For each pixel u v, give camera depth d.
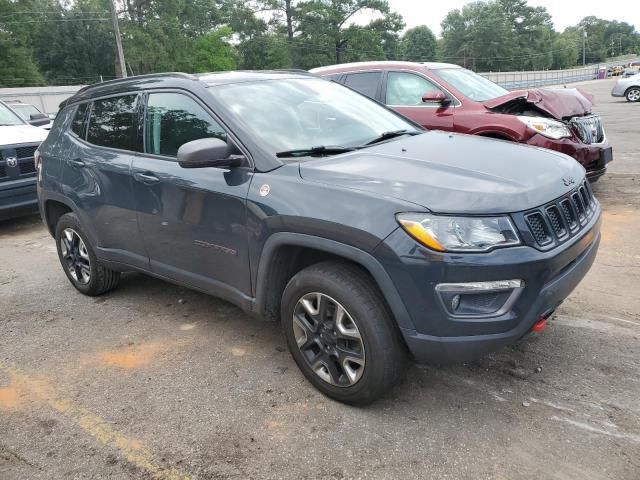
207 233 3.41
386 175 2.83
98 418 3.06
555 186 2.84
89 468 2.68
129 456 2.74
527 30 112.19
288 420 2.93
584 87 43.91
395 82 7.32
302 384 3.26
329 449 2.69
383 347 2.74
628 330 3.66
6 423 3.07
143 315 4.38
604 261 4.89
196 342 3.88
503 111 6.49
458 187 2.65
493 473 2.48
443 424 2.83
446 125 6.69
